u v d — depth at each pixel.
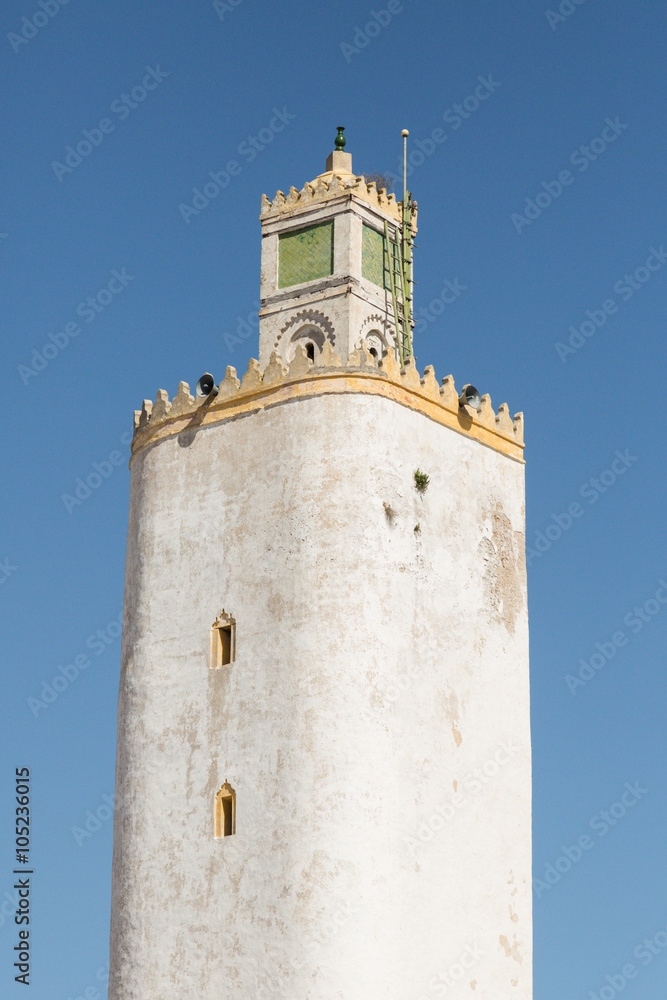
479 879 48.38
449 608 49.25
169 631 49.81
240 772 47.03
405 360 51.75
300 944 44.66
